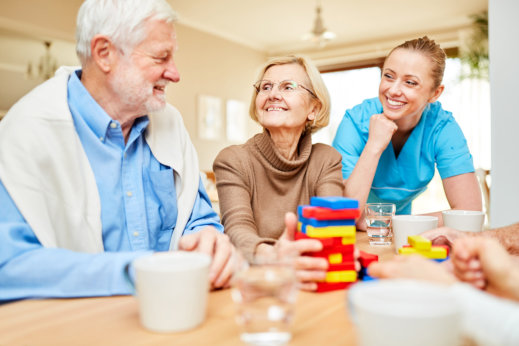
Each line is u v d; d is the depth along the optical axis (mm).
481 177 4012
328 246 734
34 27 4555
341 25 6555
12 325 587
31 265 735
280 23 6527
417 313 360
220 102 7027
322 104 1348
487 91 6008
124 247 1141
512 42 1561
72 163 1027
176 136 1285
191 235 858
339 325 583
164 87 1170
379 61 7031
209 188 3852
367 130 1675
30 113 1017
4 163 949
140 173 1182
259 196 1304
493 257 549
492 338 409
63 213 1001
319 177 1331
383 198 1756
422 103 1494
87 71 1121
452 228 1019
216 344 523
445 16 6141
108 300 701
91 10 1060
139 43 1070
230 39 7188
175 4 5695
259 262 628
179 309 556
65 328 576
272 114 1271
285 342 524
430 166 1665
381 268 610
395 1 5555
